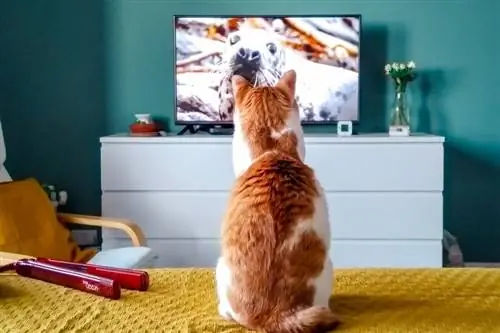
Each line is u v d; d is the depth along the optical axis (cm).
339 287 165
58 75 400
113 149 360
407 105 385
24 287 167
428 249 358
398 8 391
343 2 391
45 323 141
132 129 377
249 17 376
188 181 359
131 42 398
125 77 400
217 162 357
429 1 390
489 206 400
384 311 147
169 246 364
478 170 398
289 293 140
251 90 171
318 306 140
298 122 169
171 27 396
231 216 150
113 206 363
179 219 362
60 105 402
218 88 381
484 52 391
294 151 162
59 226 312
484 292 159
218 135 369
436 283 167
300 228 144
